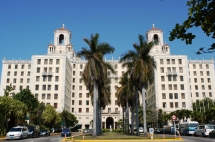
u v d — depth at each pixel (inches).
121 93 2055.9
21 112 1663.4
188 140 1232.2
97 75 1360.7
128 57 1502.2
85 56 1417.3
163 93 3550.7
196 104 3966.5
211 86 4301.2
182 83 3587.6
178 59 3678.6
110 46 1460.4
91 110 4325.8
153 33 4247.0
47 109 2586.1
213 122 2501.2
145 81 1400.1
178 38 225.8
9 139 1393.9
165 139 1106.7
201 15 208.2
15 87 4320.9
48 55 3713.1
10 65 4414.4
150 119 3120.1
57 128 3034.0
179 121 2859.3
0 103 1569.9
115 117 4111.7
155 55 3688.5
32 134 1660.9
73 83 4429.1
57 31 4453.7
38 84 3624.5
